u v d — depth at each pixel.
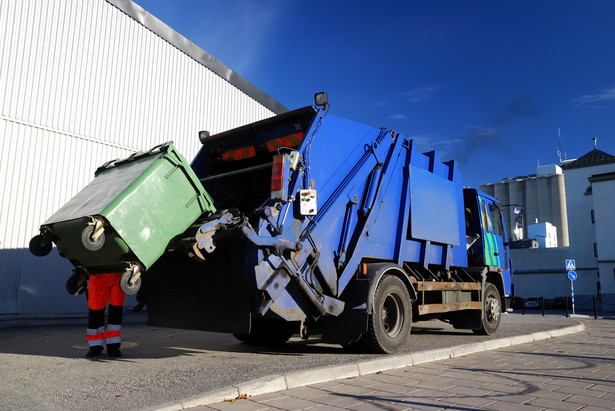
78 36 11.88
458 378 4.56
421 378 4.52
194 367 4.77
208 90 15.42
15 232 10.39
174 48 14.42
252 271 4.67
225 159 6.58
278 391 3.85
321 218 5.34
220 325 4.96
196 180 4.83
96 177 5.36
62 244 4.71
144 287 5.67
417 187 7.00
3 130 10.30
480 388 4.12
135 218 4.31
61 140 11.34
